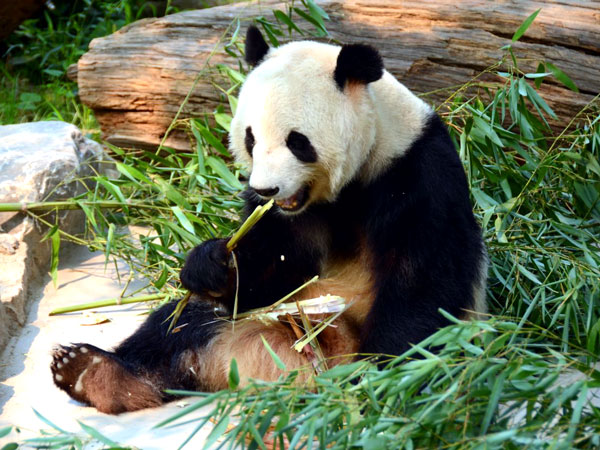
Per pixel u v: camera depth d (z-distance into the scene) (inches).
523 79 406.0
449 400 223.8
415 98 322.0
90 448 263.4
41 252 419.2
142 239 401.7
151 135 526.0
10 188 420.5
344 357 306.0
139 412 296.7
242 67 486.9
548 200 406.3
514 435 209.3
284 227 321.1
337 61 291.6
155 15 719.7
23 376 318.7
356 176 309.0
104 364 293.9
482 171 393.1
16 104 661.9
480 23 483.2
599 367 306.3
